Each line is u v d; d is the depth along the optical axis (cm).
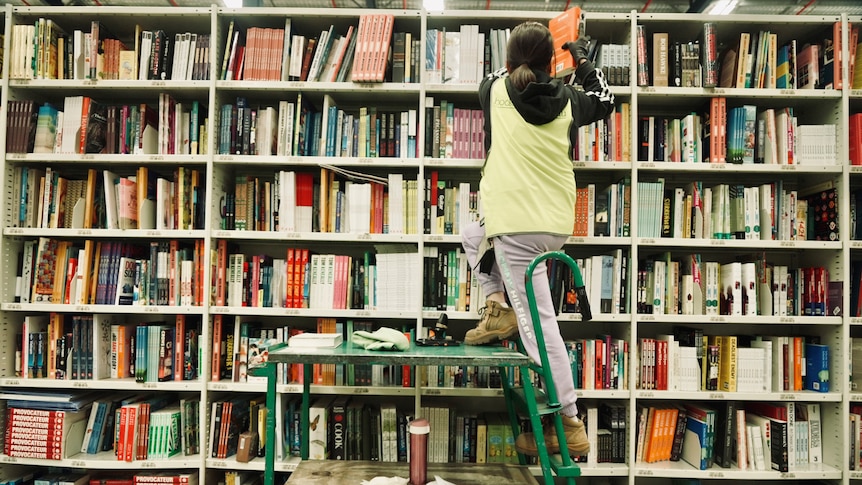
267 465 144
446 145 211
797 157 209
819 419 205
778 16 205
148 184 214
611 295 207
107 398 216
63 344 208
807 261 228
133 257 220
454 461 205
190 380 210
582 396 202
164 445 204
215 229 212
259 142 215
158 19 218
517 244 157
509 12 207
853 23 209
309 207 215
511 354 145
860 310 211
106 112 216
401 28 226
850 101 214
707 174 238
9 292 210
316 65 213
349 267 211
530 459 205
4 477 207
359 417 204
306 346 159
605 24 214
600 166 206
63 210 216
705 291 210
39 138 211
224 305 212
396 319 234
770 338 213
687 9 268
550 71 179
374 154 215
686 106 232
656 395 200
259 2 258
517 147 157
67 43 216
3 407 209
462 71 211
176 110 216
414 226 211
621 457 205
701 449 199
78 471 216
